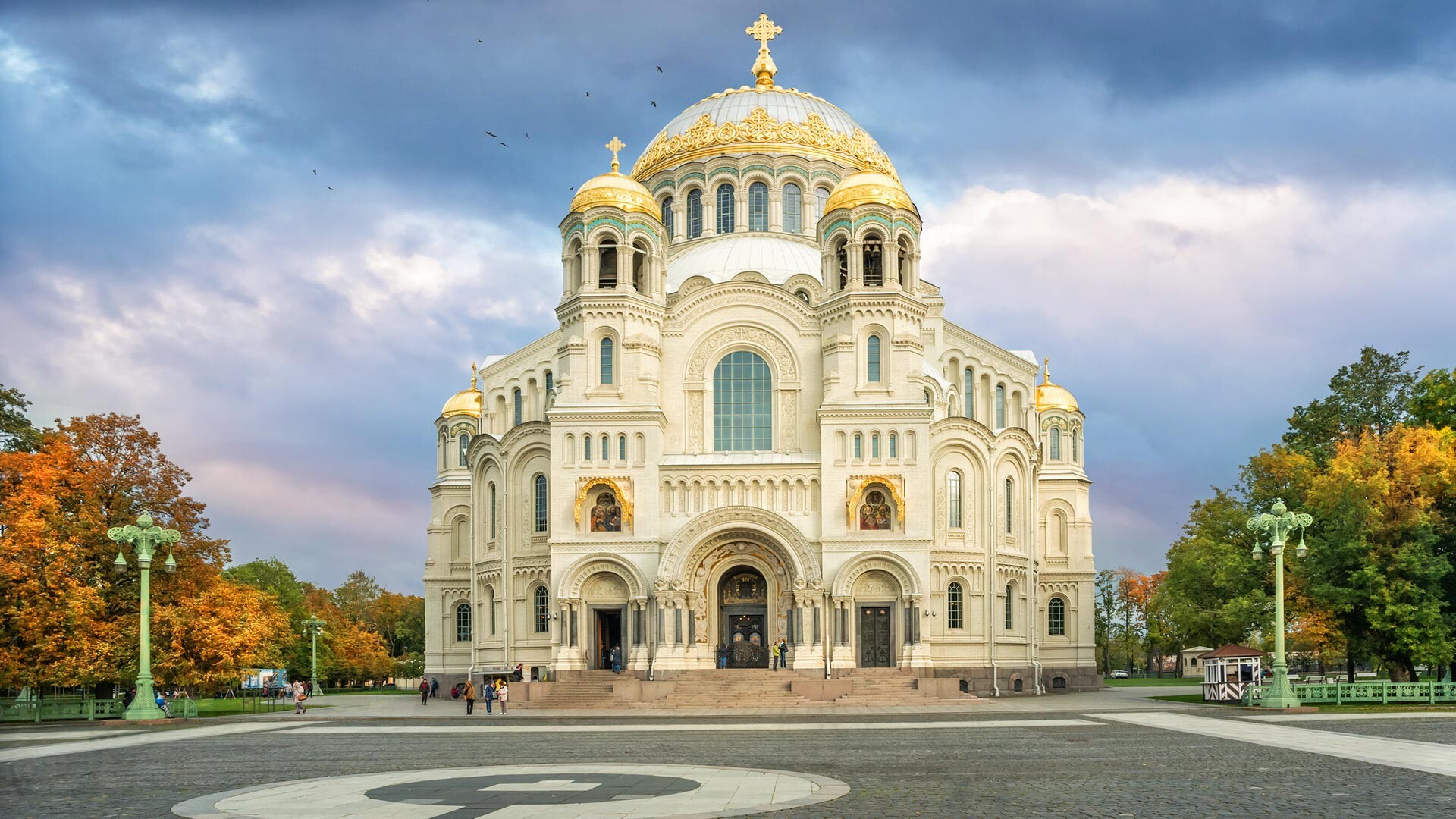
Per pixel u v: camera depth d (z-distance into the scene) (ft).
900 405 291.17
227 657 243.60
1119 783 107.65
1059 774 115.24
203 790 110.22
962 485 313.12
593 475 293.02
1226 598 296.71
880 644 287.89
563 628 287.69
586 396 296.92
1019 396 362.53
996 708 236.02
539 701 264.31
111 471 253.03
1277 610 222.28
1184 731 169.48
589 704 257.75
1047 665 349.00
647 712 235.81
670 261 360.89
